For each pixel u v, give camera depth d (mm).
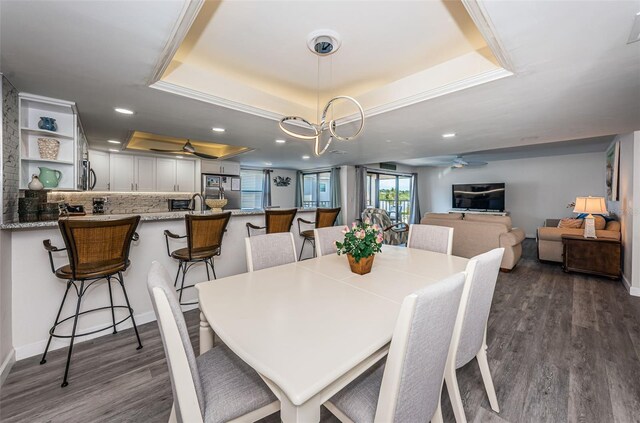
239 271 3457
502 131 3514
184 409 902
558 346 2254
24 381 1795
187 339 913
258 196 8344
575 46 1565
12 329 1992
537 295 3402
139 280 2625
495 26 1397
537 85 2109
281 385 773
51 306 2156
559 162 7434
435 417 1194
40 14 1332
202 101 2518
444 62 2371
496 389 1765
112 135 3822
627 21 1338
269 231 3277
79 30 1469
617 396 1689
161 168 5609
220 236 2693
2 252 1855
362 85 2879
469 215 4996
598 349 2205
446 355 1076
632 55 1653
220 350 1338
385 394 884
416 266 1996
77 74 1978
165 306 869
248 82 2793
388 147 4680
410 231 2812
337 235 2545
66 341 2199
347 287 1549
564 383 1812
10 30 1459
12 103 2176
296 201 9133
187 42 2092
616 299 3248
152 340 2299
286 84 2846
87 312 2271
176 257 2533
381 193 9023
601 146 6129
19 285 2027
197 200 6082
